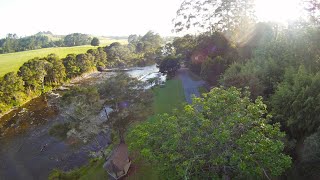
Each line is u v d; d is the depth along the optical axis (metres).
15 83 60.88
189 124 15.64
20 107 59.38
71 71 81.44
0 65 77.62
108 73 89.69
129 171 25.47
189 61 67.44
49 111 53.41
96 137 34.66
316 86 20.81
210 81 46.56
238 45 50.09
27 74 65.56
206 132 15.35
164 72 67.06
